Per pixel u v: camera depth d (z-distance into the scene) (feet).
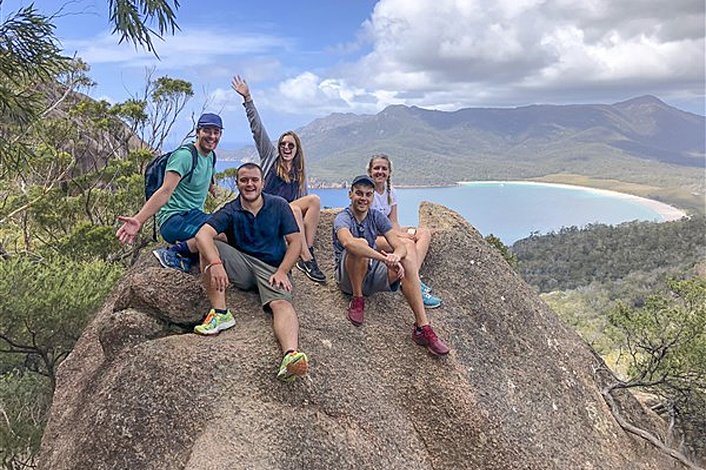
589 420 20.94
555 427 19.13
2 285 35.99
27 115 22.86
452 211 27.58
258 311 17.17
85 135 72.33
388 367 17.67
